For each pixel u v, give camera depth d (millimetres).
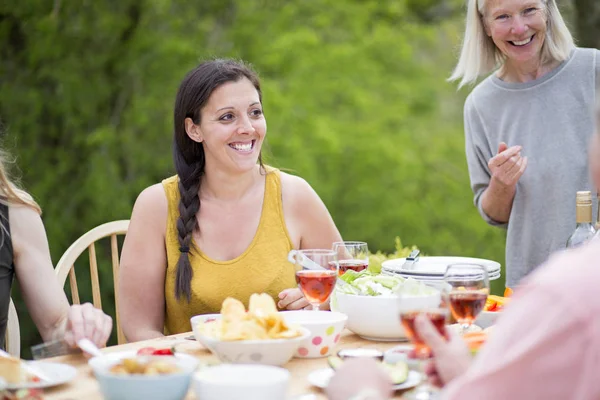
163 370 1351
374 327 1857
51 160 7039
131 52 6758
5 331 2115
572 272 996
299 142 6699
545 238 2820
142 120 6715
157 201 2426
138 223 2414
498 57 2980
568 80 2816
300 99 6926
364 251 2205
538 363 986
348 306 1894
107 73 6918
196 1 7027
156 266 2404
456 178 7527
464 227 7371
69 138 7090
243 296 2332
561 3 4508
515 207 2873
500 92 2941
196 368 1446
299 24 7203
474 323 1916
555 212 2793
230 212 2414
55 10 6566
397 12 7465
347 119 7332
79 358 1718
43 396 1436
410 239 7281
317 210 2541
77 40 6801
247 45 6930
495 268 2303
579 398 971
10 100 6781
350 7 7309
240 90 2389
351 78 7137
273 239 2418
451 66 7938
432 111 7625
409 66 7578
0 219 2082
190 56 6738
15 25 6844
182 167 2428
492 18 2805
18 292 6562
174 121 2459
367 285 1936
